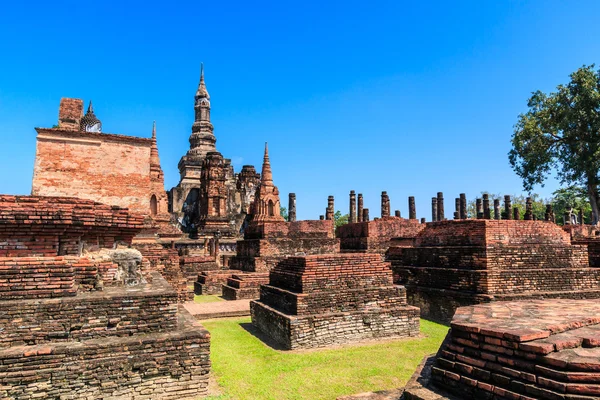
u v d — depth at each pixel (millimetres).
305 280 11234
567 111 32844
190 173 45406
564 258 14641
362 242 27234
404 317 11766
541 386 4379
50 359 6391
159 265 16406
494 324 5391
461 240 15070
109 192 16172
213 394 7422
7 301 6820
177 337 7160
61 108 16797
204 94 49562
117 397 6680
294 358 9672
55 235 8023
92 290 7797
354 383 8109
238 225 44125
